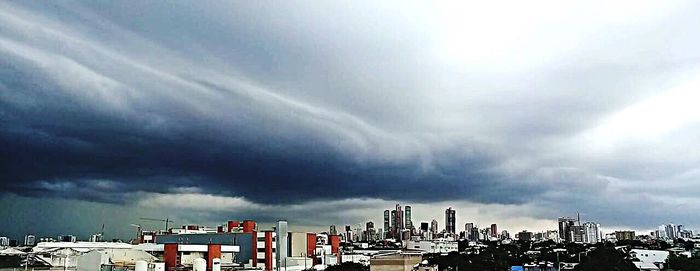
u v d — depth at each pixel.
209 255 79.25
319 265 93.56
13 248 81.38
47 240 97.38
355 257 109.81
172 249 76.81
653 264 107.50
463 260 98.56
